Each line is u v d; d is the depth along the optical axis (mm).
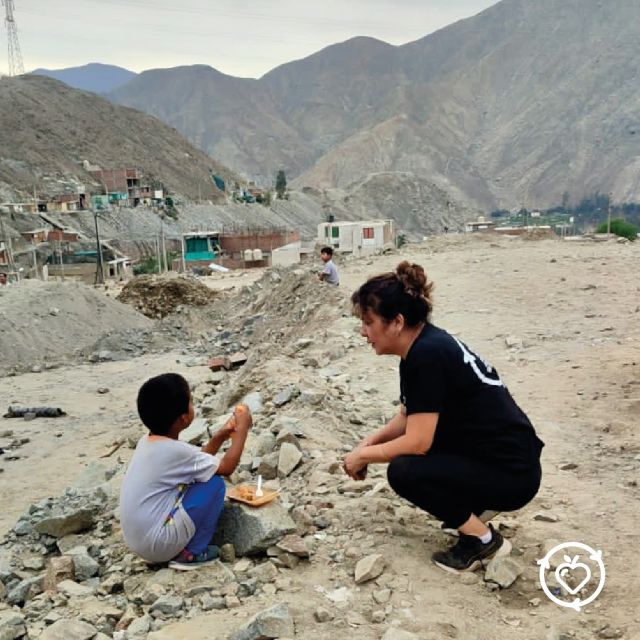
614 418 6914
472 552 4094
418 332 3898
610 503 4961
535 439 4023
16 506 9781
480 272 18875
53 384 18812
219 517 4535
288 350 12977
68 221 99250
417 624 3518
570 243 26812
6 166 134625
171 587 4090
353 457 4086
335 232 59281
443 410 3885
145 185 131750
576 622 3625
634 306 12750
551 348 10094
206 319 26891
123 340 23828
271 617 3461
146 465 4234
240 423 4617
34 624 4016
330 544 4441
